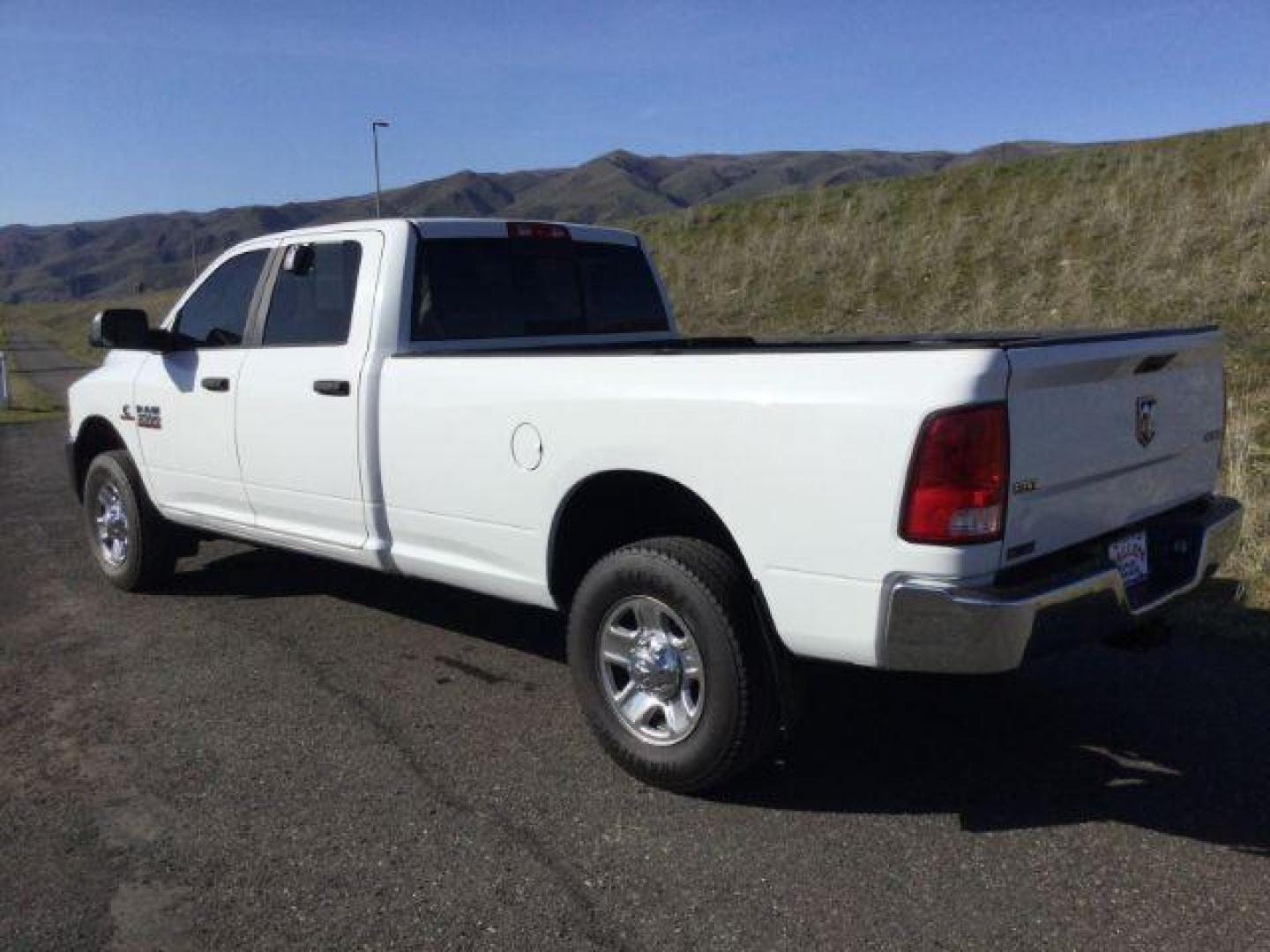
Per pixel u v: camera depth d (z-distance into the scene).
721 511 3.52
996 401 3.07
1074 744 4.14
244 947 2.95
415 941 2.96
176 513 6.00
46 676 5.04
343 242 5.02
